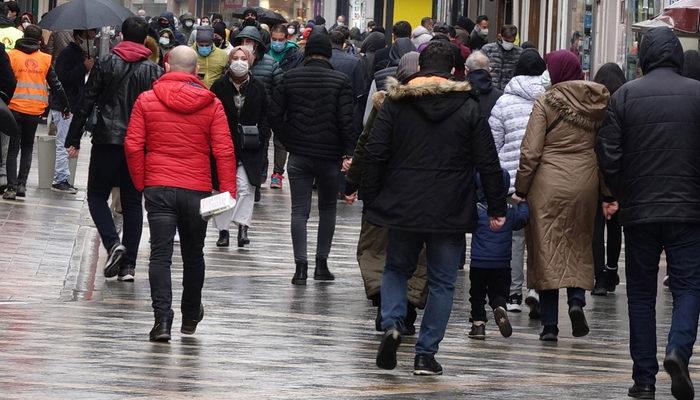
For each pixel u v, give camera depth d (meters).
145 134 25.00
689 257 21.31
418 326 28.58
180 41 71.75
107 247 32.56
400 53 43.72
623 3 67.31
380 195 22.41
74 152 32.88
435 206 22.00
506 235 27.06
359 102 50.25
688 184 21.28
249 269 36.03
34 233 39.53
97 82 32.41
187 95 24.89
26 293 30.23
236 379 20.92
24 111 46.88
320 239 34.78
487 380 22.06
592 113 27.28
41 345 23.52
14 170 46.94
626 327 29.78
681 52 21.84
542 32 90.00
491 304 27.27
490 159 22.23
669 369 20.73
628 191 21.58
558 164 27.34
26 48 46.97
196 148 25.05
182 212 24.98
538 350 26.20
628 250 21.62
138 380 20.38
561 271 27.11
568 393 21.06
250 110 38.38
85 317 27.30
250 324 27.55
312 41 34.06
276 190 56.75
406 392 20.45
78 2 48.72
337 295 32.50
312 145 33.81
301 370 22.17
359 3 156.00
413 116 22.11
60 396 18.77
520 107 30.17
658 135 21.33
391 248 22.55
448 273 22.33
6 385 19.47
